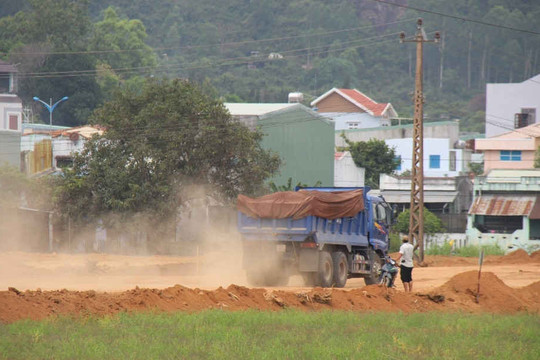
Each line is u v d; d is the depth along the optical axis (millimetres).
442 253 185750
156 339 44594
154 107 157000
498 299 76875
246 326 50875
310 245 84688
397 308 69562
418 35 142250
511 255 154375
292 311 59469
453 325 58031
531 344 52062
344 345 46375
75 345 41562
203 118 157875
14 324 46500
